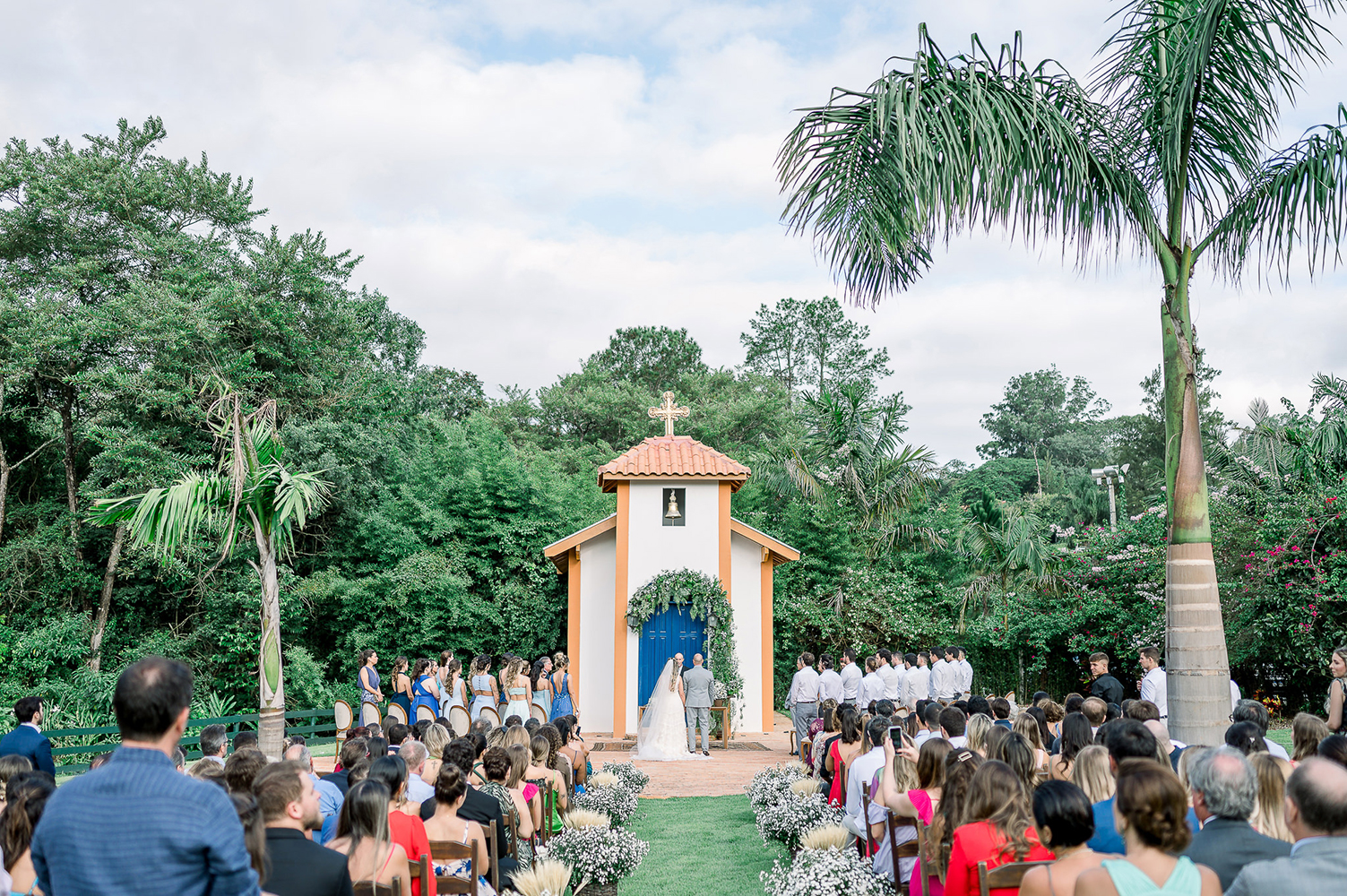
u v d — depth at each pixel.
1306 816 2.92
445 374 45.38
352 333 23.89
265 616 11.12
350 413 23.36
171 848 2.55
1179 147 7.23
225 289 21.09
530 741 7.97
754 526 26.00
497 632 22.80
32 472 23.09
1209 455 18.23
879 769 6.49
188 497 10.90
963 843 4.01
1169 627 7.12
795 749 14.92
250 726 20.59
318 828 3.89
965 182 6.91
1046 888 3.36
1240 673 17.08
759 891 7.34
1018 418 67.50
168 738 2.77
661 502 19.47
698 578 18.97
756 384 45.69
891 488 24.41
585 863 7.20
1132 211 7.52
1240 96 7.29
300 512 10.92
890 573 24.39
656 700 16.09
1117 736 4.60
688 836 9.48
